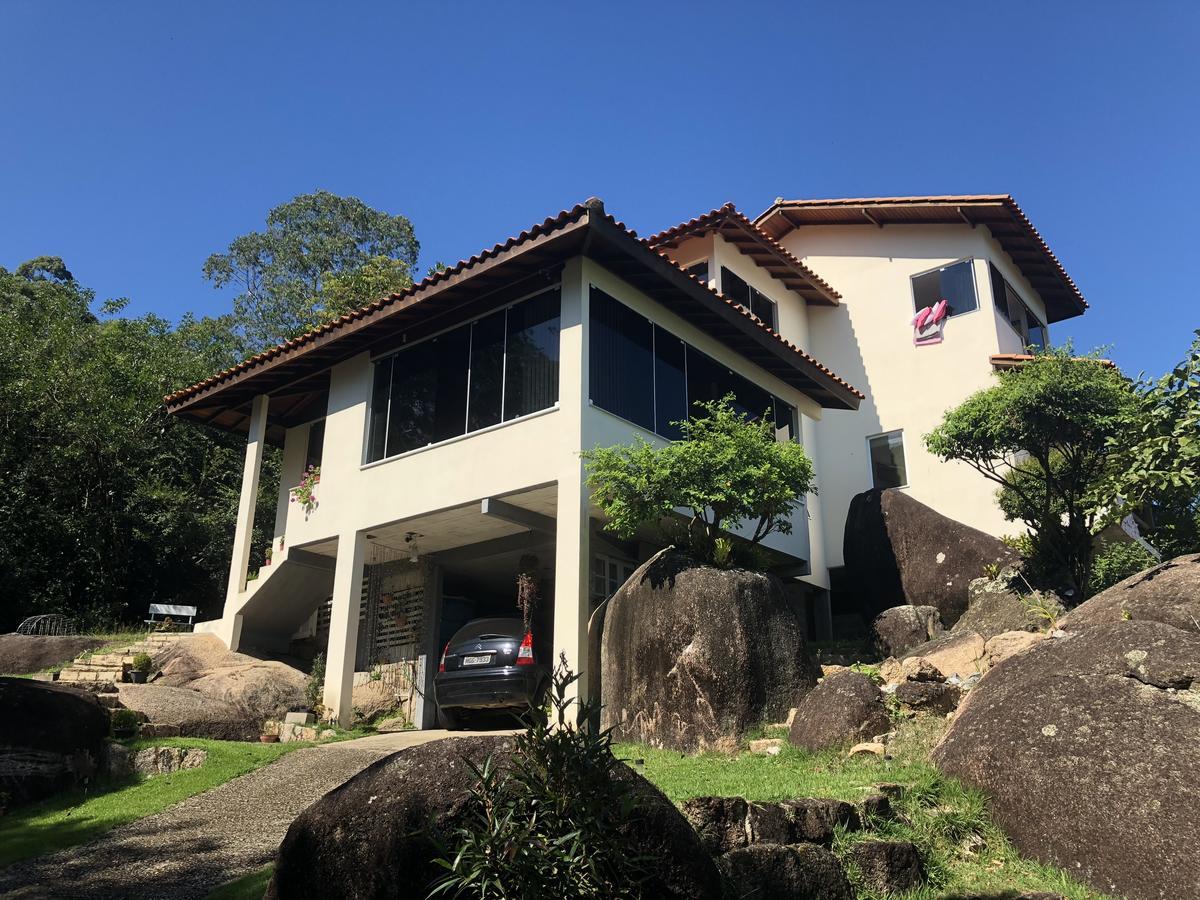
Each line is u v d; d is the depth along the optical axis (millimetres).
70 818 7852
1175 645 6773
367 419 14656
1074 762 6477
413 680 14430
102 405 21953
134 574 22562
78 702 9305
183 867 6445
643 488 11172
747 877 5277
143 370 24031
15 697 8820
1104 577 13758
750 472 11172
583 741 4371
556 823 4137
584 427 11883
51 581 20672
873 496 16281
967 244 19562
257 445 16500
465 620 15711
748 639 10125
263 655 15945
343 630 13539
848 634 18188
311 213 41250
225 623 15742
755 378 16125
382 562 15664
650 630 10523
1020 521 17031
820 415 18219
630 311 13367
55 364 22078
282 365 15359
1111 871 5977
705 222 18266
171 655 14766
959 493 18031
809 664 10594
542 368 12594
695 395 14383
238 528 16125
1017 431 12367
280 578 15578
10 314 24094
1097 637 7195
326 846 4746
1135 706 6531
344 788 4949
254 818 7703
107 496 22094
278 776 9039
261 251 40250
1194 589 8086
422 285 13148
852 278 20781
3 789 8234
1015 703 7082
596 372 12367
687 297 13680
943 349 19125
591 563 13367
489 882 3922
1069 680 6965
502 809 4207
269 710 12742
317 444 17234
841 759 8227
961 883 6145
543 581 14617
